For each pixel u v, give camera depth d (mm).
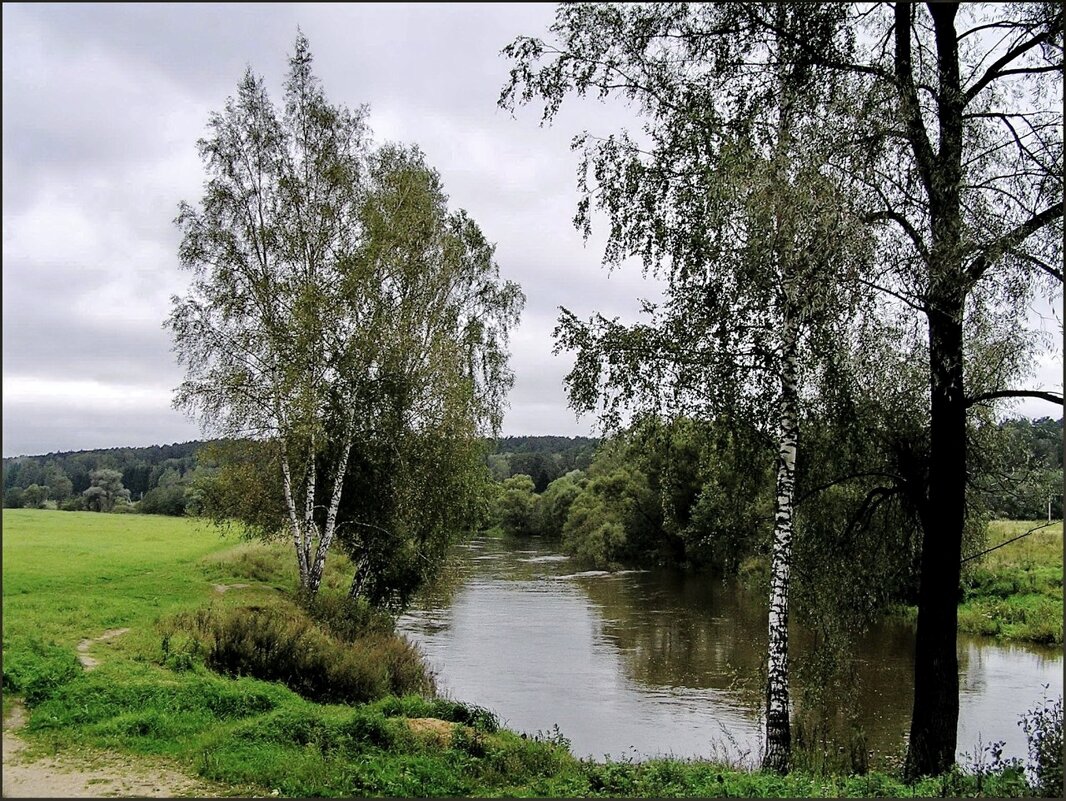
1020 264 11086
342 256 23406
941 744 12367
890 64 12258
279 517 27078
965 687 23984
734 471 14133
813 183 10703
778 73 12305
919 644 12828
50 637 16203
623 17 12984
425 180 26844
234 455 26047
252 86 23859
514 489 98812
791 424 12594
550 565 61438
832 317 11508
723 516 14789
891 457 14086
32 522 48250
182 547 37406
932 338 12664
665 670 26078
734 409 12930
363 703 16922
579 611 38094
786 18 12383
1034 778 11305
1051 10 11102
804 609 14516
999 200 11469
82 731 11055
